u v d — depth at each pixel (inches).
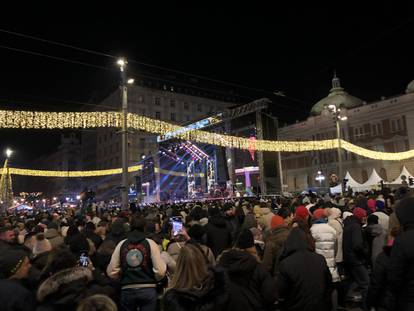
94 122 795.4
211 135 1167.0
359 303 334.6
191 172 1993.1
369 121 2583.7
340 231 338.0
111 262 225.6
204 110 3518.7
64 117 756.6
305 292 183.6
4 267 164.9
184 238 288.5
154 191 2027.6
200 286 144.2
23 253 173.2
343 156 2701.8
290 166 3070.9
